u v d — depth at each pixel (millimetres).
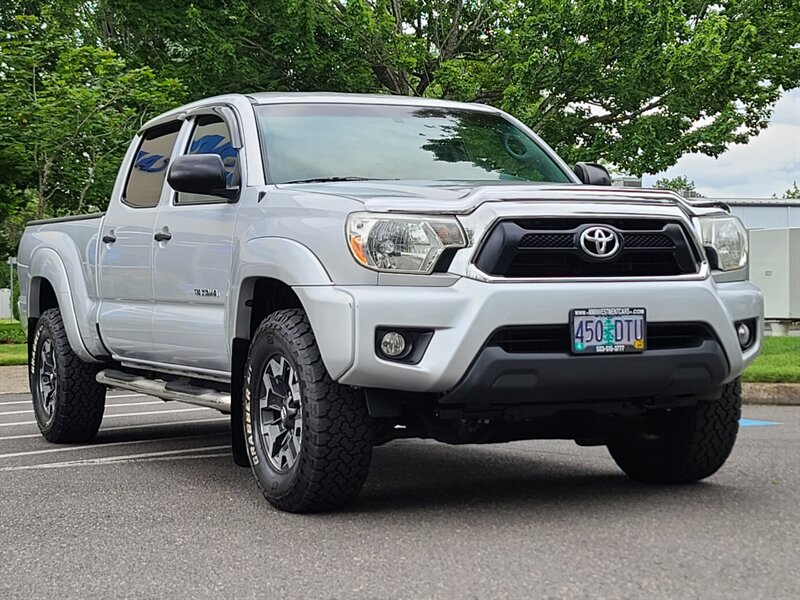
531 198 4926
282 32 23344
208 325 6117
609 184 6770
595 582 3832
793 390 10734
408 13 27172
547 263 4887
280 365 5316
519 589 3771
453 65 23344
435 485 6000
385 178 6008
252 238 5586
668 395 5176
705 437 5641
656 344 5086
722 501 5348
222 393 6266
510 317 4762
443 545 4461
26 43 23625
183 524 5062
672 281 5062
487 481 6133
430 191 5109
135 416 10320
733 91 22297
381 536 4668
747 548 4312
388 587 3855
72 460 7316
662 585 3775
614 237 4945
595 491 5711
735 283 5492
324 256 5035
